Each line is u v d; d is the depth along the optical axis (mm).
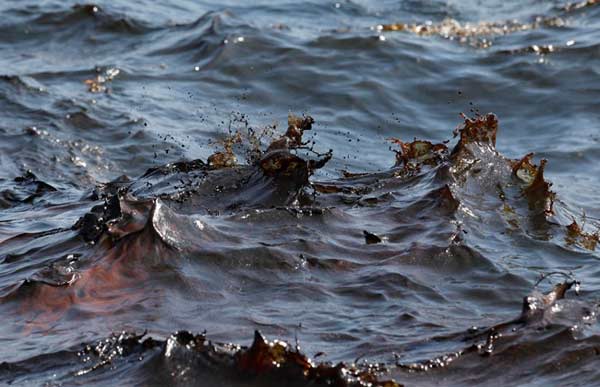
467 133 21734
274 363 14016
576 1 50281
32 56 43188
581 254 18984
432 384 14414
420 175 21547
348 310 16406
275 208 19172
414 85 39000
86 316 16109
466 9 51562
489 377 14609
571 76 39000
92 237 18562
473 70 39938
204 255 17359
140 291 16625
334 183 21797
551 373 14711
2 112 35281
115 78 39344
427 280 17469
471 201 20312
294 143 21984
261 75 39438
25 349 15367
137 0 50219
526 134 35031
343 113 36875
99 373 14523
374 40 41969
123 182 24266
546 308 15883
